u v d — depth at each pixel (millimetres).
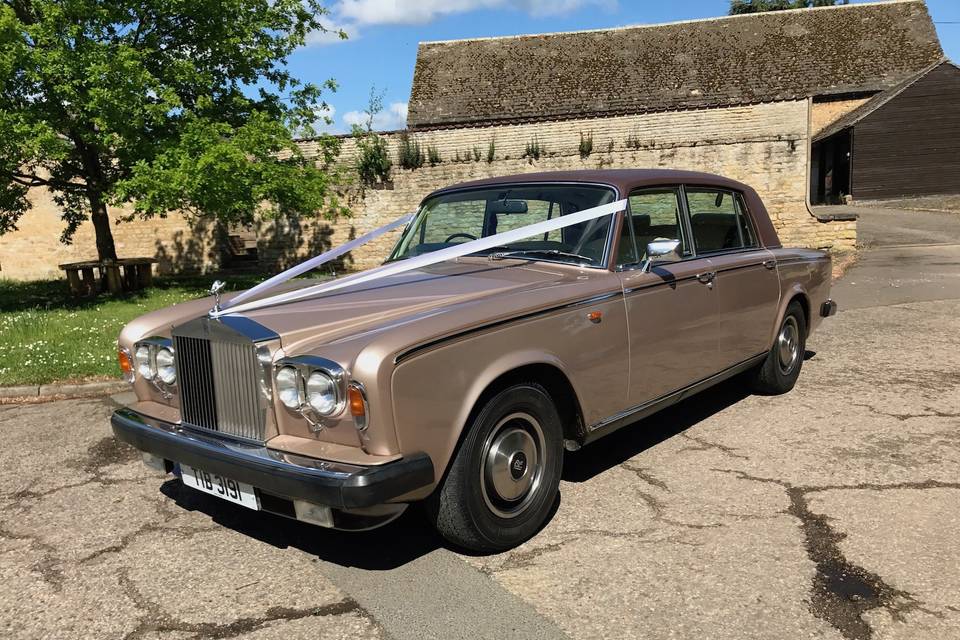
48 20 10320
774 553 3172
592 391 3615
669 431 4855
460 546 3262
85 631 2793
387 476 2680
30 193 17719
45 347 7707
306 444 2896
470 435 3039
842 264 12750
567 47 29844
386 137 15547
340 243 16000
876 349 6906
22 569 3303
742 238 5086
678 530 3426
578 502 3787
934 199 26297
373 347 2760
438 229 4656
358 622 2770
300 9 13156
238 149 10789
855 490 3787
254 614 2857
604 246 3887
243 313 3291
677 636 2607
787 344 5539
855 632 2596
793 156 14641
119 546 3502
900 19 30375
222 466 2979
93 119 10320
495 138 15414
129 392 6379
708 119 14820
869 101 28500
